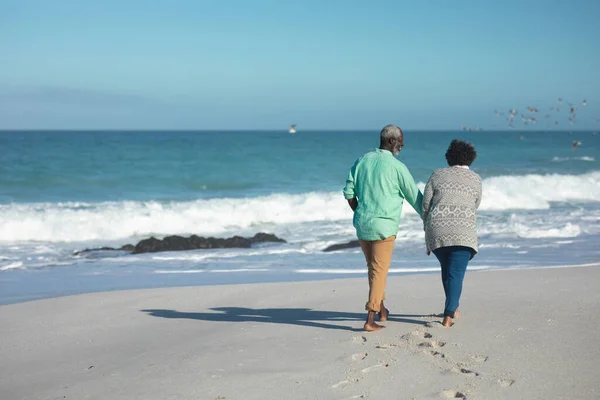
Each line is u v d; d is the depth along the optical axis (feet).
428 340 16.47
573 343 15.58
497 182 74.79
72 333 20.15
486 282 25.30
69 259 40.24
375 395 12.87
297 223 57.16
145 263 38.14
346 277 32.19
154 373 15.19
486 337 16.43
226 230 54.49
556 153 150.20
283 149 146.20
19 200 69.77
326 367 14.80
